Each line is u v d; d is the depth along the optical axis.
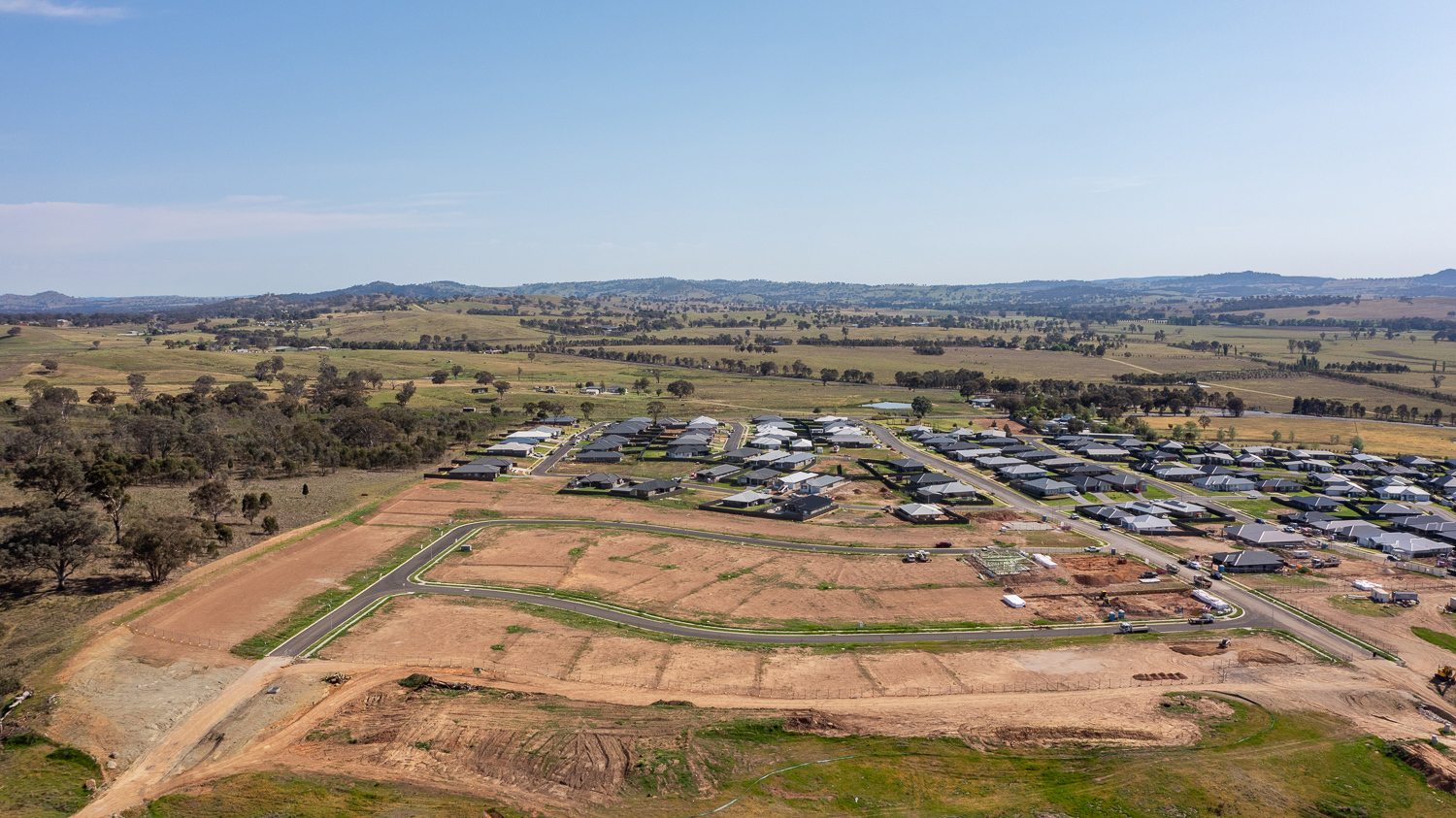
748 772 64.31
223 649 86.25
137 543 101.00
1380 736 70.56
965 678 81.69
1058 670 83.88
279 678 79.75
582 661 84.75
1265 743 68.81
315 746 67.94
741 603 102.12
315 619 95.12
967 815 59.16
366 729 70.50
